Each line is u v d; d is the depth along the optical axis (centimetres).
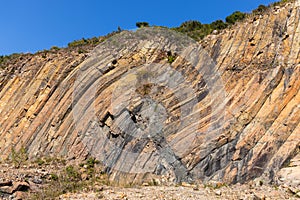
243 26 1725
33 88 2028
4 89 2175
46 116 1864
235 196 1120
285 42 1556
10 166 1602
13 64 2292
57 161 1630
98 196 1170
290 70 1456
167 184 1337
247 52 1619
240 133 1380
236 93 1501
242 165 1308
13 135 1898
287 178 1199
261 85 1470
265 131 1352
